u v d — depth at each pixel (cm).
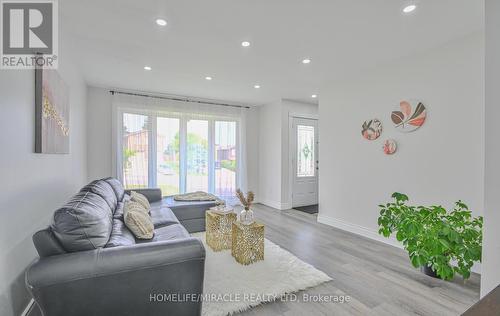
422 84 274
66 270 124
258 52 283
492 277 125
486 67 127
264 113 565
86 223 138
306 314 171
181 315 147
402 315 170
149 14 208
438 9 198
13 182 146
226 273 223
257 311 175
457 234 193
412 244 210
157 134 470
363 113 338
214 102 521
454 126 248
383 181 313
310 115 550
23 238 159
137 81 393
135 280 136
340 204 372
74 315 126
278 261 250
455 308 178
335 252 280
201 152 512
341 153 370
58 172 233
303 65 320
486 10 127
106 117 430
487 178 126
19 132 154
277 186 522
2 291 134
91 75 364
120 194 283
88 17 213
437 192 261
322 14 206
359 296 193
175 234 222
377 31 234
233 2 191
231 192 544
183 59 304
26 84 164
